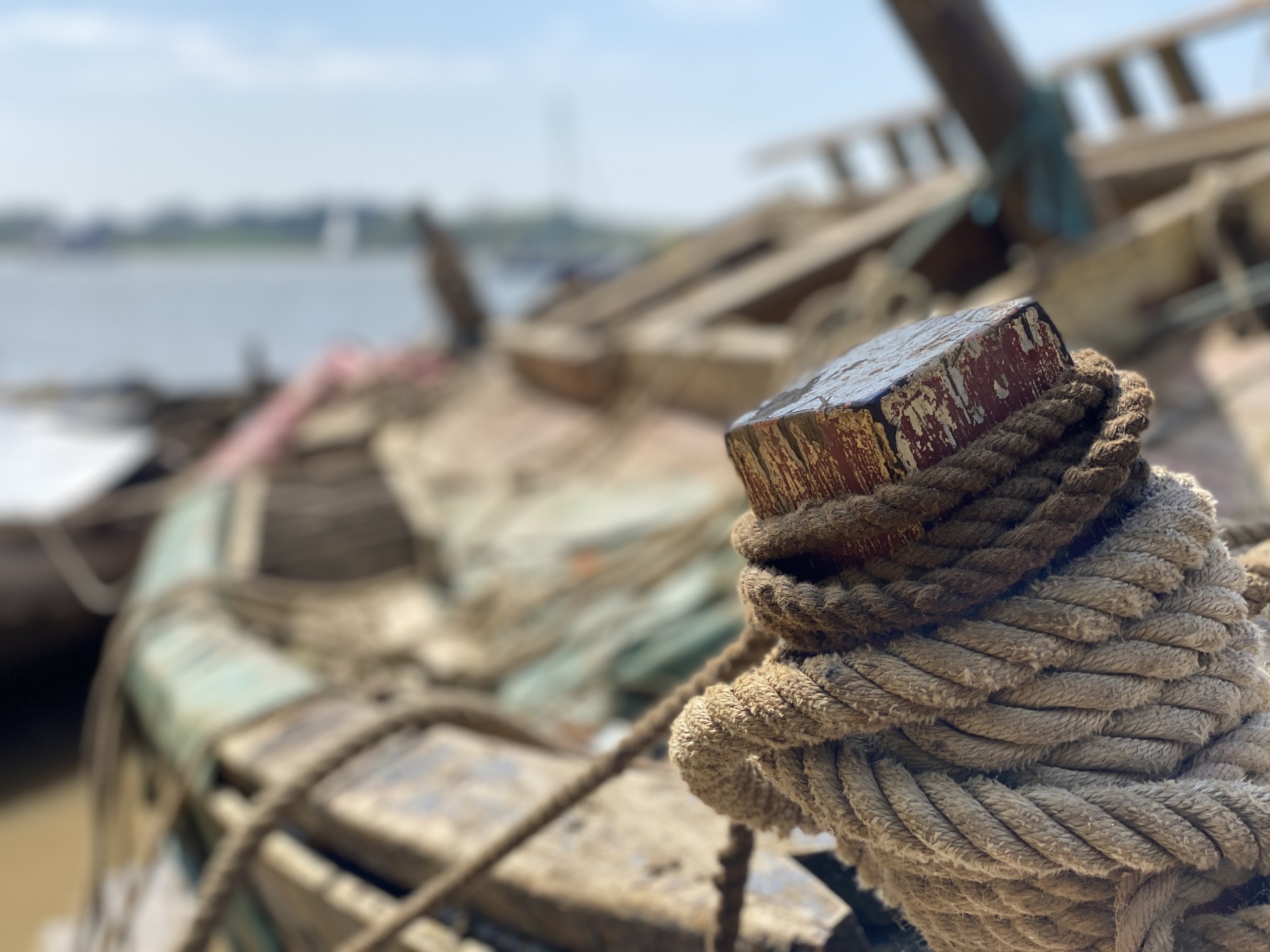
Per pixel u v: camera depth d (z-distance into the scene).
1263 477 3.92
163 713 4.38
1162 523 1.16
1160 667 1.13
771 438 1.24
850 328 5.45
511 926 2.49
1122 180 7.86
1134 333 5.28
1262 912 1.16
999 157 6.37
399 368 13.57
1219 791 1.10
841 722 1.17
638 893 2.18
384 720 3.06
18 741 8.38
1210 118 7.97
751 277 9.20
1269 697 1.22
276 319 108.38
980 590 1.13
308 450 11.40
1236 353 4.91
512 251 154.38
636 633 4.81
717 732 1.28
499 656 5.25
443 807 2.79
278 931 3.54
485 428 10.66
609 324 11.61
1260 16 7.79
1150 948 1.12
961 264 7.75
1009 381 1.18
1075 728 1.14
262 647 4.62
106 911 4.43
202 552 6.63
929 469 1.13
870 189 11.96
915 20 6.10
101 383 19.69
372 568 8.30
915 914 1.31
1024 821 1.10
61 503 10.42
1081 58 9.12
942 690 1.13
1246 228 5.47
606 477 7.94
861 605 1.17
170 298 162.88
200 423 16.92
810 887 1.99
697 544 5.23
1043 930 1.19
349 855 3.00
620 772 2.05
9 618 8.72
